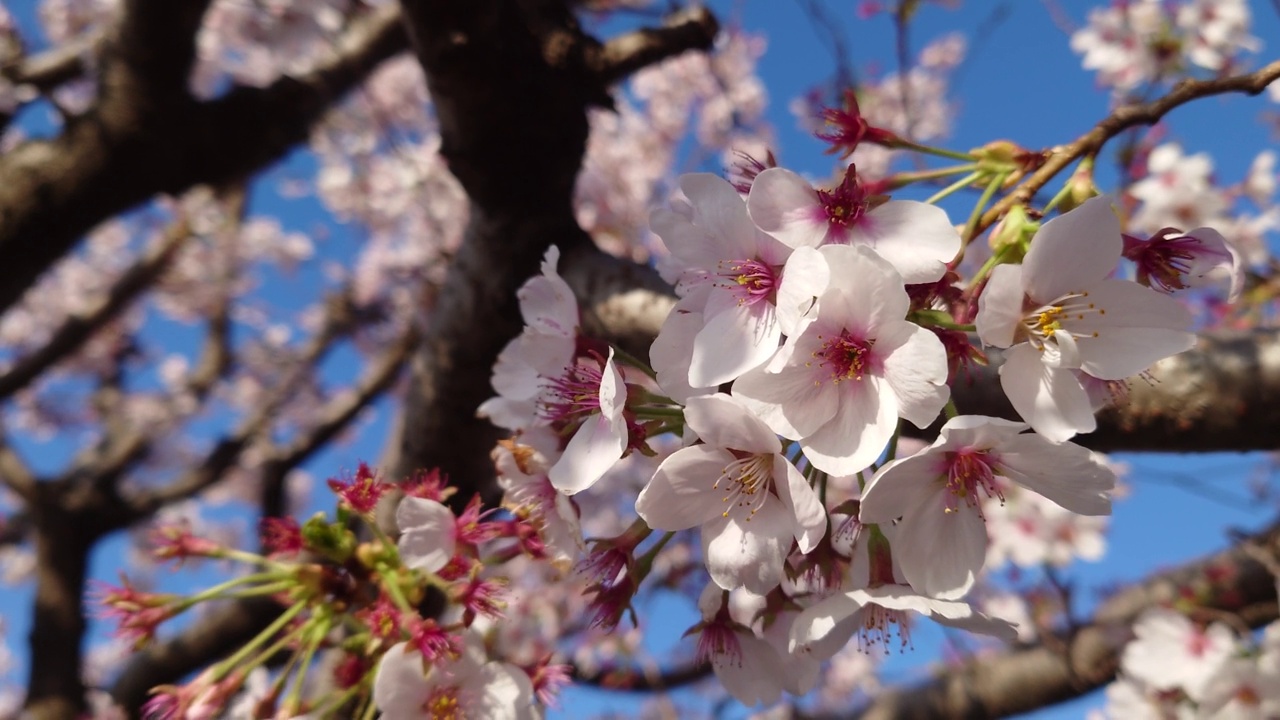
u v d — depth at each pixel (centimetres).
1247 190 49
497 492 38
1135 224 47
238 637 62
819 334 15
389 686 17
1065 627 58
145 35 38
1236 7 50
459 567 18
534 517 18
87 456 88
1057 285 15
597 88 32
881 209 15
